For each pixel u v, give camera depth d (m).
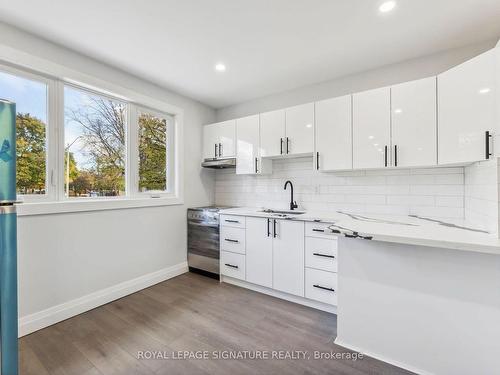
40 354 1.65
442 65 2.21
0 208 1.17
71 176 2.25
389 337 1.57
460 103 1.71
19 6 1.61
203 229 3.12
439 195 2.23
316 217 2.27
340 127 2.37
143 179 2.86
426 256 1.46
